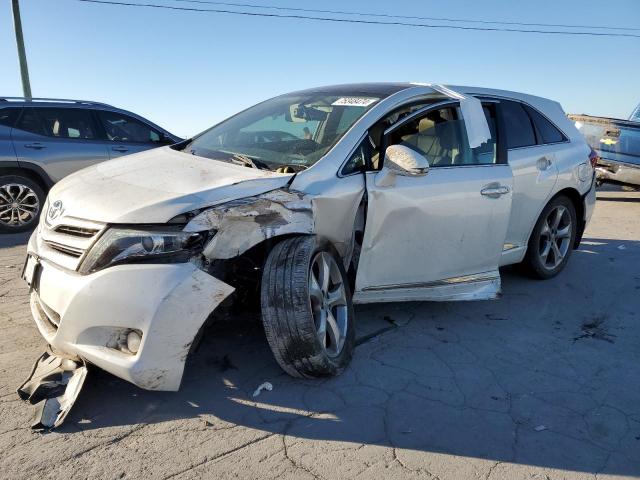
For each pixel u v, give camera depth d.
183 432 2.98
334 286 3.66
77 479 2.60
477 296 4.50
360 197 3.70
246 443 2.90
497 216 4.48
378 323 4.49
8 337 3.97
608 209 10.75
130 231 2.96
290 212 3.34
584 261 6.61
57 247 3.22
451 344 4.17
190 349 2.98
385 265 3.93
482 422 3.18
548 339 4.36
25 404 3.14
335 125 4.03
